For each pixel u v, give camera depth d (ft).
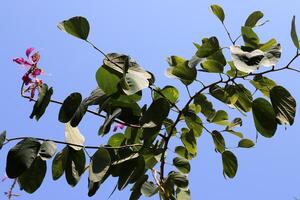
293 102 6.47
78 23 6.64
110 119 6.45
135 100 7.00
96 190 6.72
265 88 7.25
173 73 7.25
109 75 6.66
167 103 6.77
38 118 6.59
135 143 7.41
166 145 7.47
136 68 6.84
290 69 6.62
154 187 7.61
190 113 7.66
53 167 6.64
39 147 6.24
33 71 6.88
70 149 6.59
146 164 7.56
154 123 6.66
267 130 6.64
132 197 7.35
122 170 7.05
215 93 7.38
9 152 6.04
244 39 6.84
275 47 6.47
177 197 7.85
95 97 6.75
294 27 6.27
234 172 7.88
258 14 7.52
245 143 8.14
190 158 8.42
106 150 6.37
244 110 7.48
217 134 7.95
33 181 6.43
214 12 7.39
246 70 5.91
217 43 6.75
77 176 6.54
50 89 6.57
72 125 6.46
